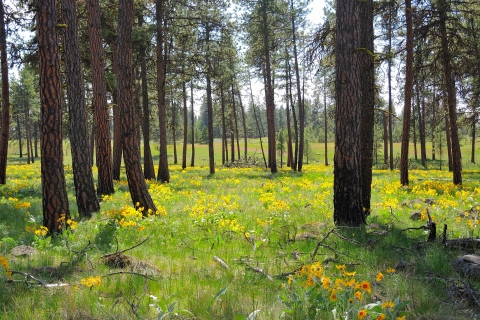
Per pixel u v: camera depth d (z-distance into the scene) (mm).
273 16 26016
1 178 16766
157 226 7422
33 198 12500
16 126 58094
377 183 17938
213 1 19156
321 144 85750
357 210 7562
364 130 9266
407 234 7027
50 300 3666
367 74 9172
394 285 4051
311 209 9867
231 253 5672
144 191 9062
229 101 36562
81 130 9164
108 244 6102
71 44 9164
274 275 4574
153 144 76562
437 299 3783
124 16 9016
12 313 3346
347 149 7559
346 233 6734
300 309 3348
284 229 7332
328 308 3277
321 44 10203
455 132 16500
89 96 20062
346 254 5324
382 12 13328
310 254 5438
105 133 13375
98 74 13281
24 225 7879
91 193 9211
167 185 17297
